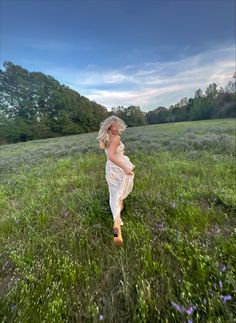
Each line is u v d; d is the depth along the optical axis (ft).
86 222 8.81
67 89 247.50
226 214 8.48
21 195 13.80
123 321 4.43
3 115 165.27
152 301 4.56
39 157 31.50
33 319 4.39
